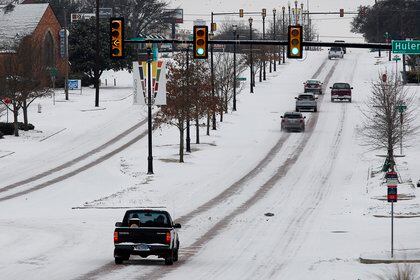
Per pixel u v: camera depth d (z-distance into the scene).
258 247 84.69
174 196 124.56
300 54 85.56
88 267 71.19
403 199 118.75
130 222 74.19
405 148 170.50
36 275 66.81
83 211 112.00
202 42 87.06
